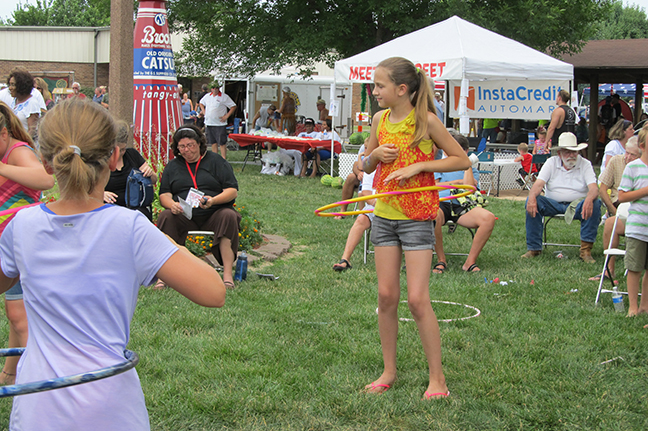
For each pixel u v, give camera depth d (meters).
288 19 18.36
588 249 7.30
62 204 1.74
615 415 3.26
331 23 17.91
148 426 1.78
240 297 5.35
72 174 1.67
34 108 6.84
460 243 8.09
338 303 5.26
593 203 7.20
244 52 19.53
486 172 12.78
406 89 3.30
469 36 12.12
